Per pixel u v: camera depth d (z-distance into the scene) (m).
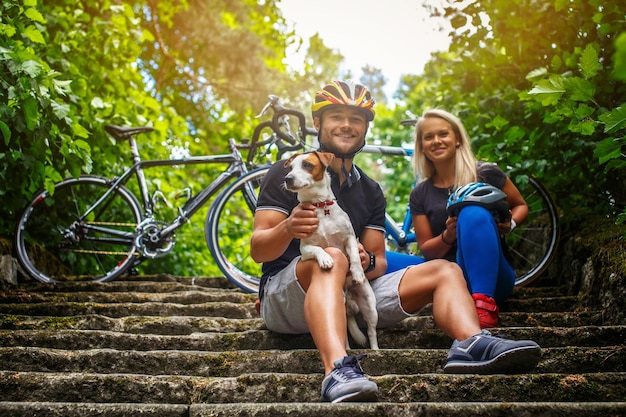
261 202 2.71
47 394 2.35
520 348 2.21
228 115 9.88
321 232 2.58
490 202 2.97
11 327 3.10
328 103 2.76
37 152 3.74
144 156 6.11
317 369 2.55
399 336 2.83
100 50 5.64
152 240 4.57
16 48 3.57
